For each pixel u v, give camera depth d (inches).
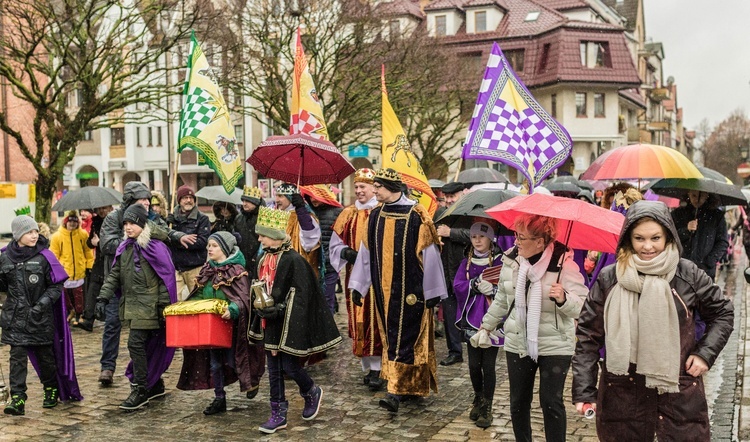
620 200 296.0
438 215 343.9
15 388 243.6
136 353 250.2
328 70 848.3
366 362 277.0
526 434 185.9
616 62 1461.6
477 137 293.4
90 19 631.8
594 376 147.6
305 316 224.2
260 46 844.6
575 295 174.4
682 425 139.2
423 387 242.4
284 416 226.4
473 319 229.8
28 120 959.0
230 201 382.9
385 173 245.6
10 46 598.9
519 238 181.5
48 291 247.1
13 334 243.1
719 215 305.4
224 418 239.3
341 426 228.7
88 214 452.4
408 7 1507.1
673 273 138.8
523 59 1498.5
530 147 293.4
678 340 136.3
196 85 345.4
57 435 222.7
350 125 877.8
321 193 335.9
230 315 234.7
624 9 2188.7
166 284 250.8
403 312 241.3
